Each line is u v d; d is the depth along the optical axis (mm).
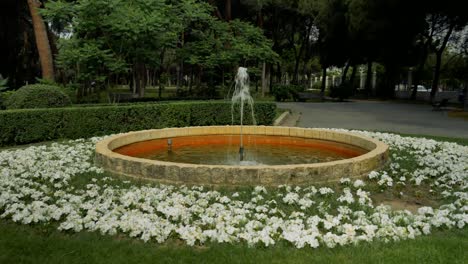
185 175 5176
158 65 16188
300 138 8633
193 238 3662
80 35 13969
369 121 14695
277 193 4891
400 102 26438
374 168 6012
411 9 23375
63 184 5418
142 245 3621
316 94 30250
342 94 28625
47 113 9406
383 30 25141
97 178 5656
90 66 12930
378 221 4156
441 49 25766
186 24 17125
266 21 31781
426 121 14727
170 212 4254
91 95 21000
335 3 29172
